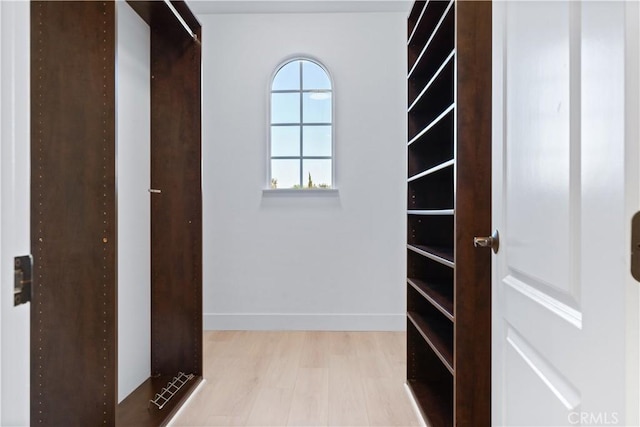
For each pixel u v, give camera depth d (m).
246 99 3.67
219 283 3.67
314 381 2.57
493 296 1.13
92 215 1.69
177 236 2.57
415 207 2.53
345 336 3.48
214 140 3.67
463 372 1.58
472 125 1.60
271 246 3.67
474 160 1.59
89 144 1.69
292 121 3.77
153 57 2.55
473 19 1.60
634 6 0.52
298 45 3.67
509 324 1.02
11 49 0.53
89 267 1.69
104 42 1.68
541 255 0.82
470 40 1.60
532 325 0.86
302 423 2.06
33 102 1.70
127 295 2.32
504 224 1.05
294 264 3.67
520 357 0.93
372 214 3.66
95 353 1.69
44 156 1.70
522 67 0.93
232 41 3.68
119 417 2.04
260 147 3.67
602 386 0.59
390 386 2.50
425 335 2.07
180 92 2.55
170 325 2.57
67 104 1.69
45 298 1.69
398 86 3.66
